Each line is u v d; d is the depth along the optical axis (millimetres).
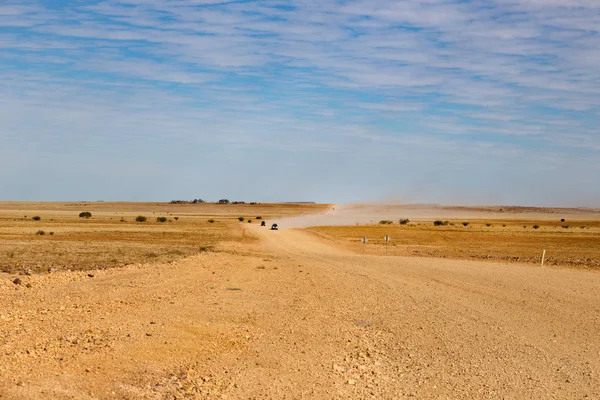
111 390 9375
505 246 62031
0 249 41562
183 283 24203
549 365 12273
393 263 37938
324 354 12938
